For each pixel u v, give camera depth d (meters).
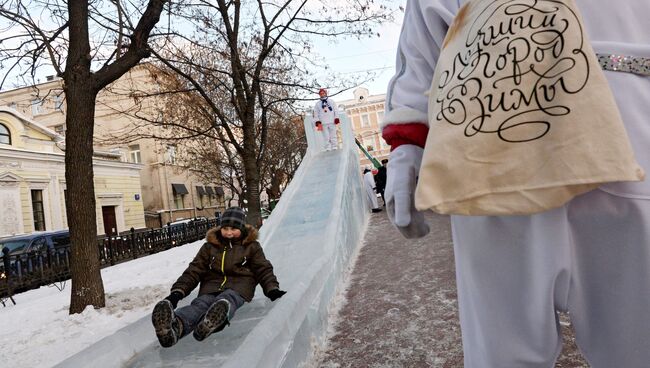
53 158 21.34
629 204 0.69
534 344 0.82
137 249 13.55
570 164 0.63
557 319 0.85
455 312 3.04
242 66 9.30
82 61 5.31
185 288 3.14
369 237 6.84
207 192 36.72
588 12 0.79
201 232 20.33
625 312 0.74
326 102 12.01
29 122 20.86
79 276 4.89
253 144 9.38
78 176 5.06
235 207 3.44
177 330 2.64
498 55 0.73
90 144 5.27
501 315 0.84
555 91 0.67
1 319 5.23
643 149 0.70
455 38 0.85
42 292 8.09
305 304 2.73
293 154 25.66
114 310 4.79
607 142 0.63
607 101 0.65
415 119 0.94
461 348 2.49
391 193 0.97
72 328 4.29
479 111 0.71
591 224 0.74
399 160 0.97
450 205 0.69
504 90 0.70
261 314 3.33
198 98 11.15
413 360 2.44
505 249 0.81
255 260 3.35
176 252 11.07
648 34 0.79
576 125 0.64
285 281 4.27
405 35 1.07
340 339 2.92
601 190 0.71
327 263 3.72
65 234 13.09
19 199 19.30
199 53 10.04
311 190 8.11
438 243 5.35
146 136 10.73
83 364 2.40
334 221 4.99
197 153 20.67
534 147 0.67
